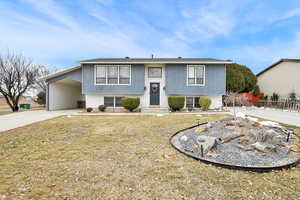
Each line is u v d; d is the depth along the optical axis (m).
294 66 16.98
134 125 7.14
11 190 2.33
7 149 4.07
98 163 3.24
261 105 17.89
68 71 14.14
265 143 3.90
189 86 13.47
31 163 3.23
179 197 2.19
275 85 19.42
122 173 2.84
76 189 2.36
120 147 4.24
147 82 13.99
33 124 7.58
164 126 6.84
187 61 13.13
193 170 2.96
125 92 13.61
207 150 3.78
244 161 3.28
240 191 2.32
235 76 18.84
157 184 2.50
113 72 13.65
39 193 2.26
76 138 5.11
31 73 21.48
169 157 3.57
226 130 5.10
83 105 19.36
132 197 2.19
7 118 9.69
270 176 2.75
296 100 14.03
